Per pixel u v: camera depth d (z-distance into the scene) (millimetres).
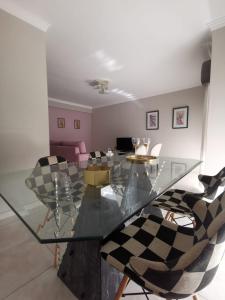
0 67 1744
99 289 908
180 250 844
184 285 586
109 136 6512
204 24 2035
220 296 1040
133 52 2709
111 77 3762
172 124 4773
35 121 2033
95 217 857
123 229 975
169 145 4859
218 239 527
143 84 4246
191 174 3400
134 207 942
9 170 1847
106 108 6543
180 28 2123
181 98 4582
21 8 1799
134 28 2127
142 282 670
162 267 578
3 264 1249
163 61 3012
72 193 1142
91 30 2162
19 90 1889
